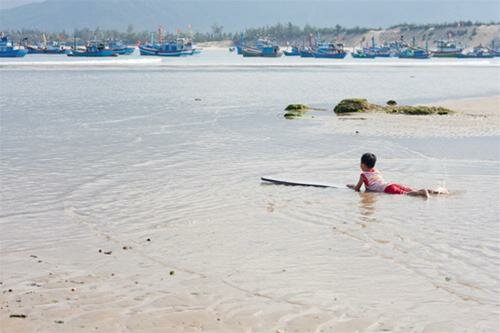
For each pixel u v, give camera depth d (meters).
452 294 9.99
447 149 24.42
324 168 20.64
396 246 12.38
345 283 10.45
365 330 8.71
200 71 99.12
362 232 13.34
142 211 15.19
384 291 10.12
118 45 197.25
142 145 25.31
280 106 42.62
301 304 9.61
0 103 41.91
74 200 16.30
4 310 9.39
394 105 42.31
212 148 24.64
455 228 13.61
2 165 21.05
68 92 52.22
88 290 10.18
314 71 106.81
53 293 10.05
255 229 13.60
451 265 11.31
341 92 57.84
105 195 16.84
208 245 12.49
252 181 18.61
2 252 12.13
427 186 17.89
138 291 10.12
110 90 55.31
